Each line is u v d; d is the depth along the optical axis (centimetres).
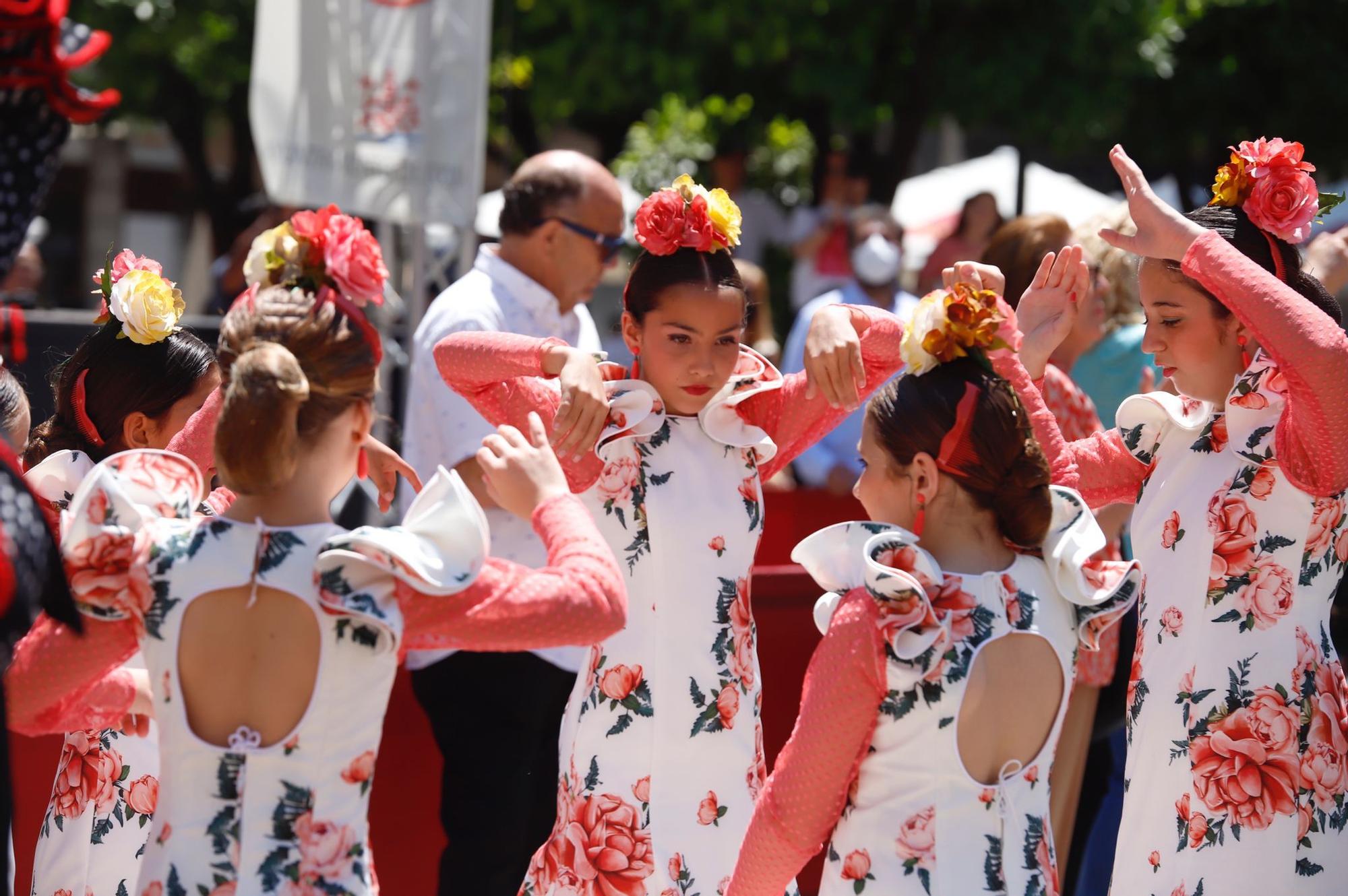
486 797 728
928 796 427
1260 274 503
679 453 553
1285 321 493
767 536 1204
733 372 572
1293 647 516
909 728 428
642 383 554
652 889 535
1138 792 542
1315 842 511
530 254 805
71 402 567
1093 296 786
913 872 425
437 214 1026
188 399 567
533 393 570
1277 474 517
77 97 399
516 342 553
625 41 1948
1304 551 517
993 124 2175
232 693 396
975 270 558
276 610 396
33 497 391
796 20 1936
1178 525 541
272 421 388
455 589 401
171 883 390
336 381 410
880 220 1466
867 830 434
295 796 393
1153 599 546
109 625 412
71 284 3703
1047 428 554
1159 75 2230
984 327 444
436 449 773
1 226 389
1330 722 517
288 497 410
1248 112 2350
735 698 552
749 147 2272
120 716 483
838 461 1291
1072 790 761
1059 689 443
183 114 2689
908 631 427
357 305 425
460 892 721
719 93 2161
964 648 428
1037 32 1947
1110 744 814
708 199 548
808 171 2344
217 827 391
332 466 416
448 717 735
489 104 2147
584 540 421
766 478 595
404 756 766
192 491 431
